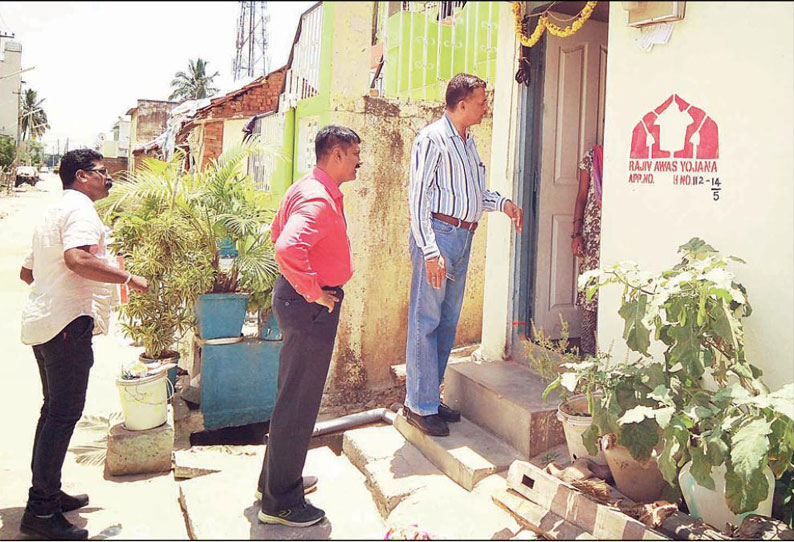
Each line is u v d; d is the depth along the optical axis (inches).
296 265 107.5
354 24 194.2
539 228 178.9
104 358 219.0
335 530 120.7
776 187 114.2
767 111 115.0
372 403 200.8
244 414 185.8
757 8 115.8
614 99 143.6
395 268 204.2
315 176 116.6
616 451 117.9
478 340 233.6
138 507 133.0
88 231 118.7
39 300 117.9
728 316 109.0
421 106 204.5
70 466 150.4
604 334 147.8
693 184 127.2
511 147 178.2
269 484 119.3
